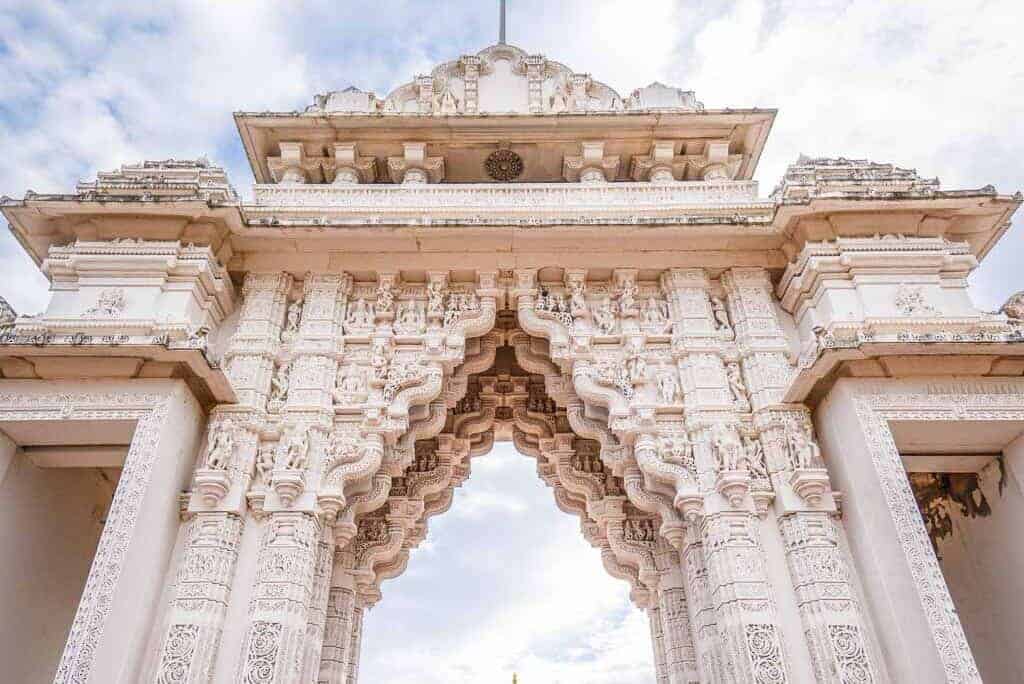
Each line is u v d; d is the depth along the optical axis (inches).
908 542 257.6
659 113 390.3
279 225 338.6
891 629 251.9
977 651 331.3
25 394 288.0
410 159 398.0
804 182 353.4
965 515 337.4
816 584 268.2
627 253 361.4
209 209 327.3
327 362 332.5
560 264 359.9
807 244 333.7
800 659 261.9
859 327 306.2
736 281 355.3
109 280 319.0
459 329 345.4
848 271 326.3
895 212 336.8
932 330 305.3
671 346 342.6
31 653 319.0
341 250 357.4
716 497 295.7
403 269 358.9
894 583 256.7
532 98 430.3
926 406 286.7
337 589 390.9
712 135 402.6
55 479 333.1
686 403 321.7
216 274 335.9
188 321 308.3
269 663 257.4
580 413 363.6
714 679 298.5
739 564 277.7
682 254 361.4
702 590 316.5
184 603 264.5
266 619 265.6
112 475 378.9
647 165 406.0
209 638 260.4
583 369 336.8
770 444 305.4
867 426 281.9
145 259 322.0
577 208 367.2
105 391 290.0
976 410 285.7
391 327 347.6
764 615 267.3
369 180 409.4
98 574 249.6
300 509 290.8
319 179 408.5
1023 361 287.7
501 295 356.8
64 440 301.3
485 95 436.5
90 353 285.6
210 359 291.9
